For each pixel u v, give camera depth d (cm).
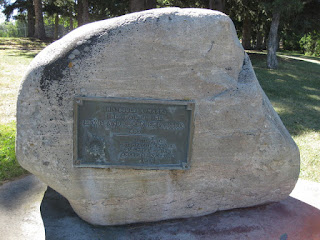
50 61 239
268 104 299
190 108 257
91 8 2411
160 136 261
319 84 1098
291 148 294
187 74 253
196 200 291
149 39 241
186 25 246
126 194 274
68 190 266
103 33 239
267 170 293
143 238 273
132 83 247
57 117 246
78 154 256
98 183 266
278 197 316
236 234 281
